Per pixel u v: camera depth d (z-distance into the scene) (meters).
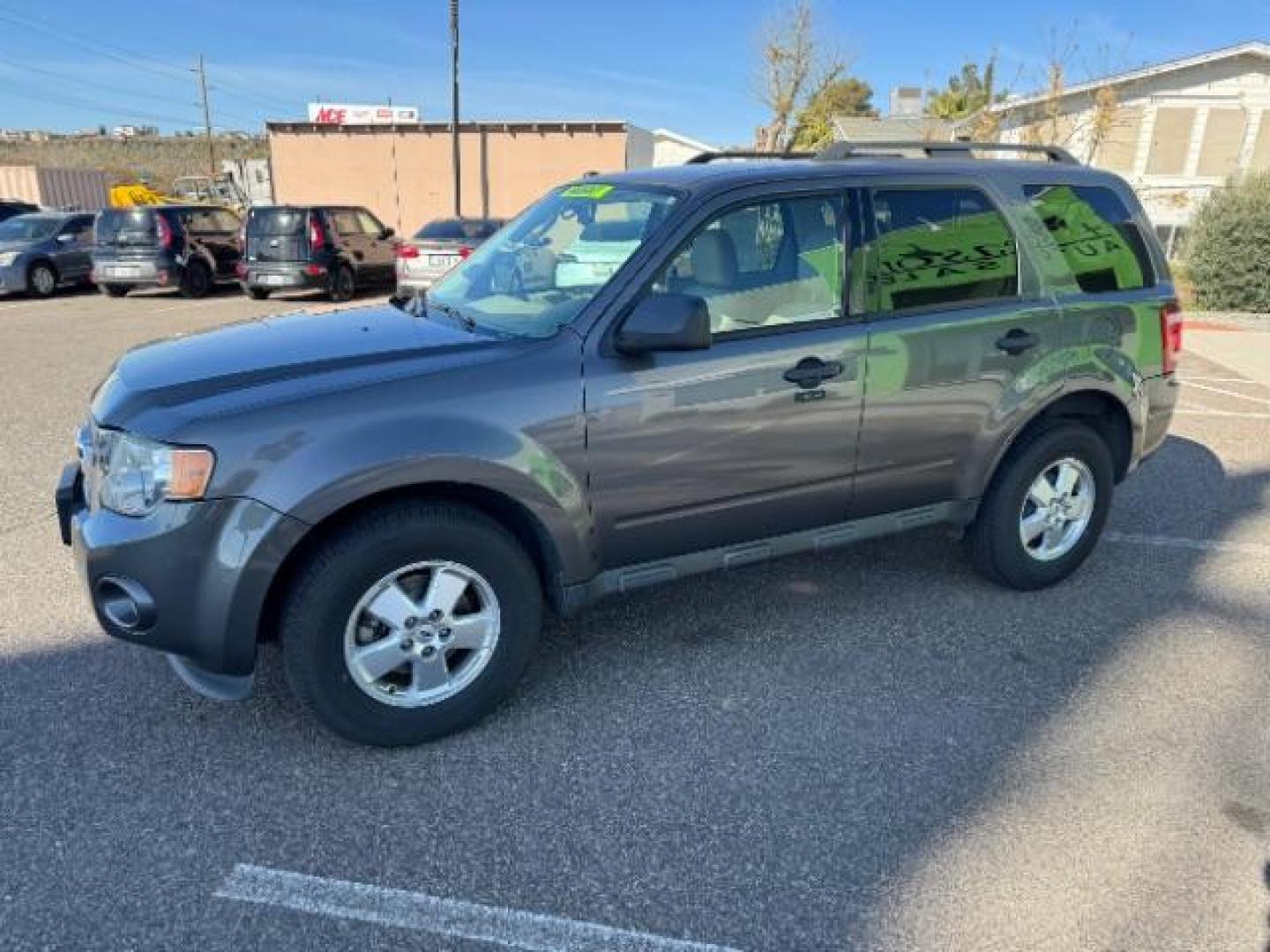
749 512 3.47
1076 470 4.21
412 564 2.93
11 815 2.71
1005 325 3.82
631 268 3.17
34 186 34.00
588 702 3.36
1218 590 4.34
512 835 2.67
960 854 2.61
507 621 3.12
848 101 45.34
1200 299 15.11
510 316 3.35
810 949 2.29
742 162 3.82
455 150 26.28
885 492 3.74
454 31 25.27
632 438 3.14
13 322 13.16
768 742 3.13
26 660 3.57
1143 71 23.03
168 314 14.27
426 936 2.31
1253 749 3.10
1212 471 6.25
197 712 3.25
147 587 2.72
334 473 2.72
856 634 3.88
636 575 3.37
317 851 2.60
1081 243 4.09
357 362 2.96
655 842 2.65
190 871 2.51
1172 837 2.68
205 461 2.66
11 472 5.91
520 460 2.96
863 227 3.55
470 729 3.18
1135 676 3.56
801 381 3.39
